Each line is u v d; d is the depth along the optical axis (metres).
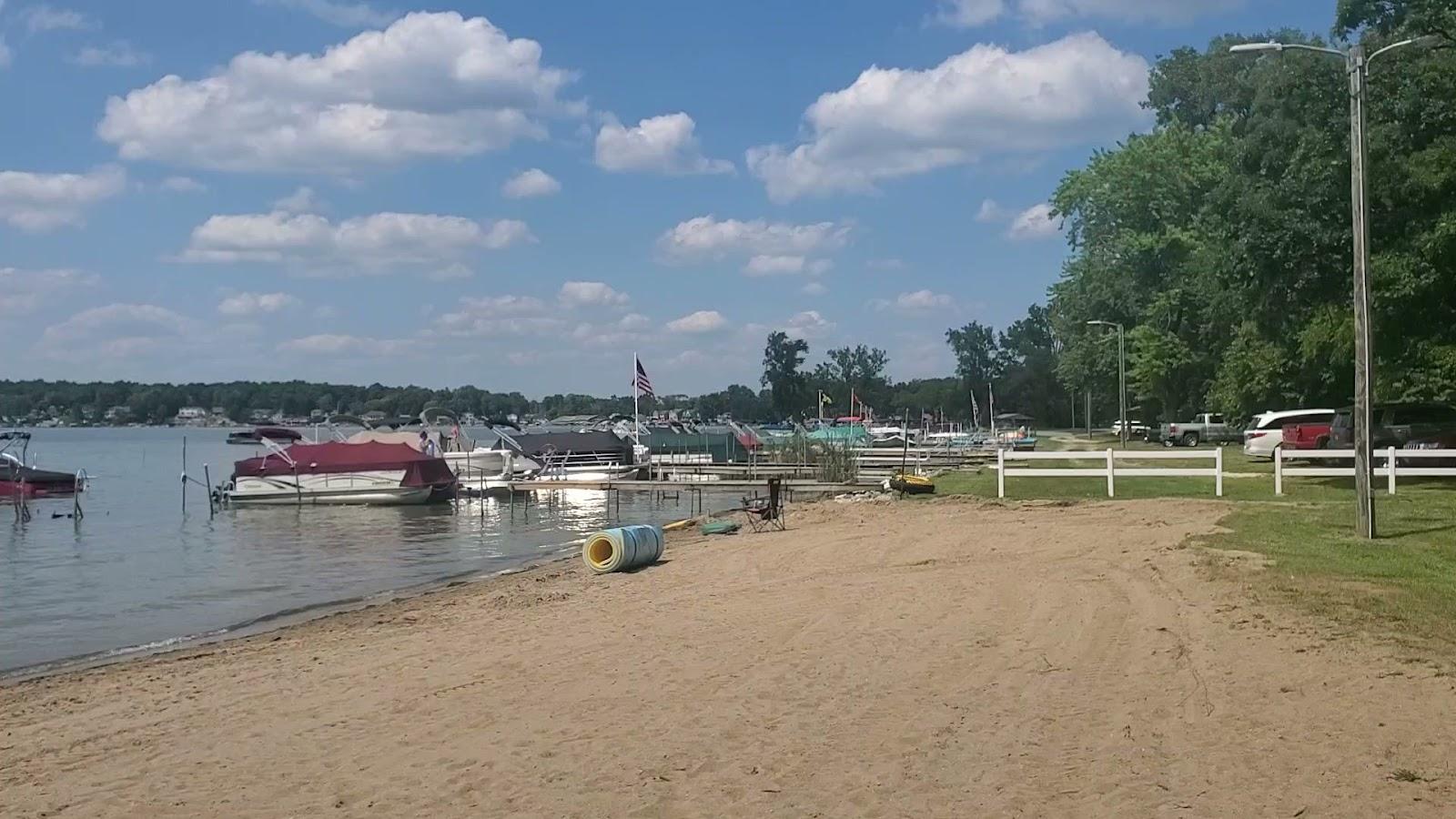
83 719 11.34
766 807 7.13
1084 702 9.32
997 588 15.34
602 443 60.31
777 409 159.88
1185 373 70.00
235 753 9.31
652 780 7.80
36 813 7.95
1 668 15.59
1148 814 6.70
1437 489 27.78
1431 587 13.55
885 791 7.33
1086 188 75.44
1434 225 28.53
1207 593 13.73
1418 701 8.82
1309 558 16.06
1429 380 30.80
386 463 47.28
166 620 20.02
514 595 19.52
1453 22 28.81
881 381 169.12
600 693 10.54
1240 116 66.88
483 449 61.94
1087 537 20.58
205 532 37.41
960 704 9.42
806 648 12.10
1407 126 29.55
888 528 25.19
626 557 21.19
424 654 13.62
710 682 10.72
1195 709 8.91
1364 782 7.10
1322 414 42.81
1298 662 10.16
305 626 18.03
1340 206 30.17
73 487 52.12
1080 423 145.38
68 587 24.34
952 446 75.19
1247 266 33.59
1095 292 76.06
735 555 22.31
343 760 8.84
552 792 7.68
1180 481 32.50
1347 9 30.72
